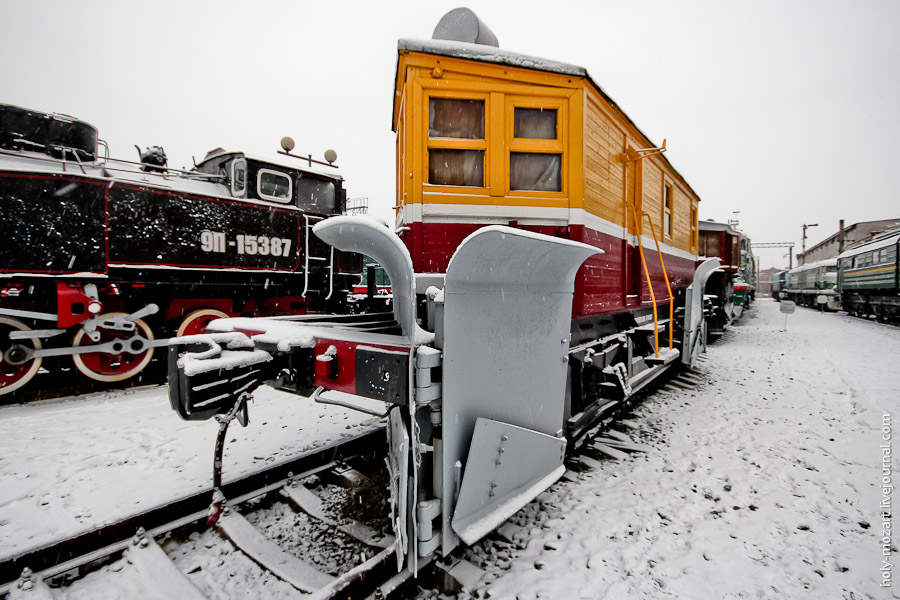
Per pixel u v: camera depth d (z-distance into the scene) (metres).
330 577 1.90
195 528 2.28
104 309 5.18
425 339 1.93
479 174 2.92
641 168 4.39
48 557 1.91
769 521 2.47
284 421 3.81
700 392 5.46
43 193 4.46
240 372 2.24
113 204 4.87
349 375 2.03
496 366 2.05
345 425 3.69
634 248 4.33
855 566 2.07
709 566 2.05
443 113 2.86
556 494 2.71
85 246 4.69
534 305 2.29
